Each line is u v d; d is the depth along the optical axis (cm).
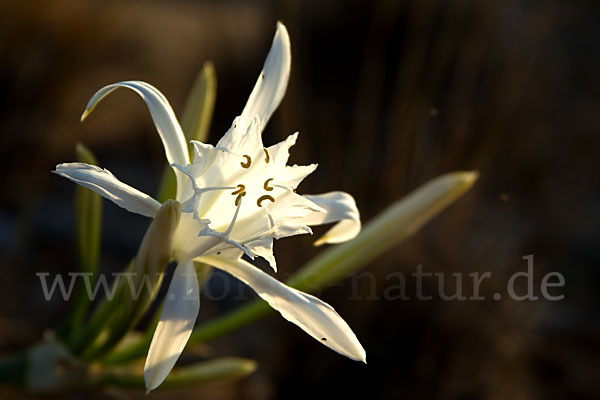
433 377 77
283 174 50
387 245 54
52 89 123
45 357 53
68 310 95
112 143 141
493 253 84
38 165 115
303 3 184
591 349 104
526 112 145
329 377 79
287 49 51
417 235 80
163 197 52
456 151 93
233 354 94
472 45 122
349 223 51
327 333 48
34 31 124
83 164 47
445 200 54
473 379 77
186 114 53
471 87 110
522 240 108
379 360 77
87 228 53
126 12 167
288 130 94
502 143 132
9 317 90
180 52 175
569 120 187
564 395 95
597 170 168
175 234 48
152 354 47
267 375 86
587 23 263
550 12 190
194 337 54
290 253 81
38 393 53
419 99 93
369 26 175
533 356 96
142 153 144
